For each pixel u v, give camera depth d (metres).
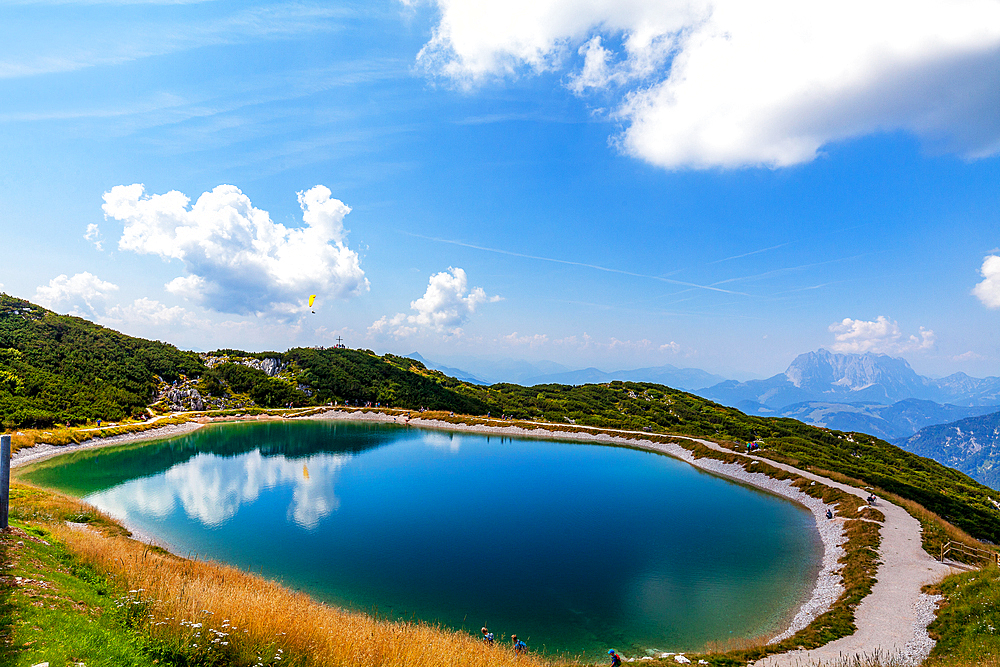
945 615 22.03
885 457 114.25
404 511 47.75
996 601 20.77
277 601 15.44
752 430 117.12
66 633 9.97
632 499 55.09
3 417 72.62
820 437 125.19
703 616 26.94
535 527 43.75
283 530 39.78
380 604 27.34
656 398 159.25
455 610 27.00
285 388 134.12
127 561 17.66
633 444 96.88
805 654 20.86
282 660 11.12
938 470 114.81
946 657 18.48
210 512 43.59
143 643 10.48
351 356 163.75
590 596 29.39
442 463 75.56
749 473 66.94
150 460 68.44
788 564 35.09
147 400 107.31
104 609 11.88
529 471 71.19
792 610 27.73
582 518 47.00
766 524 45.44
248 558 33.25
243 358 148.12
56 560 15.26
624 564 34.84
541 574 32.72
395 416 124.25
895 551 33.56
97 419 88.00
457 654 15.48
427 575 31.92
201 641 10.84
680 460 82.62
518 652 20.41
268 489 54.25
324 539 38.22
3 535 15.95
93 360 108.25
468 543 38.84
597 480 65.56
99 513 36.34
